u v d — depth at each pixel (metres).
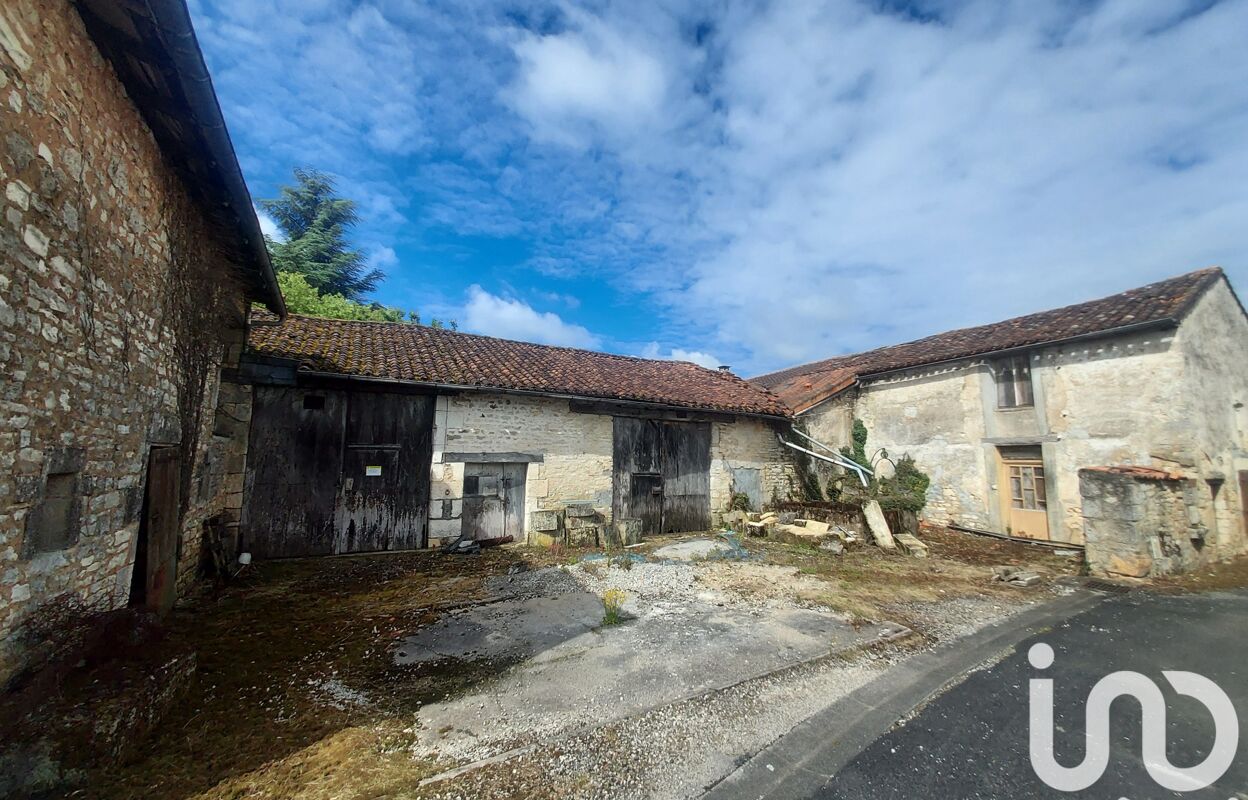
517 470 8.70
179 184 4.30
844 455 13.05
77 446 2.99
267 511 7.01
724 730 3.06
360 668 3.83
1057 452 9.43
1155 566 6.94
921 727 3.13
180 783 2.41
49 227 2.65
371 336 9.35
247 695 3.33
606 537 8.58
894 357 13.23
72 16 2.72
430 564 7.09
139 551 4.18
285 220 24.00
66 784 2.16
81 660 2.70
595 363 11.54
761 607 5.42
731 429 11.38
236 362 6.43
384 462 7.72
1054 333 9.54
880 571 7.20
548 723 3.10
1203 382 8.52
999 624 5.08
